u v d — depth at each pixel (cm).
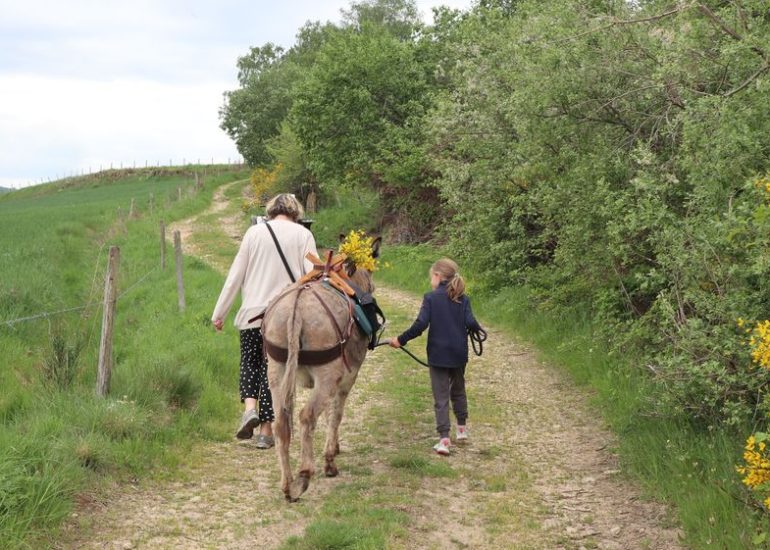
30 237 2144
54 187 7550
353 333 557
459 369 699
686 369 581
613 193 789
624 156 898
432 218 2317
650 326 793
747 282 582
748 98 655
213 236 2783
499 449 684
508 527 512
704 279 626
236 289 597
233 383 852
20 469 489
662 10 816
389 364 1035
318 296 522
